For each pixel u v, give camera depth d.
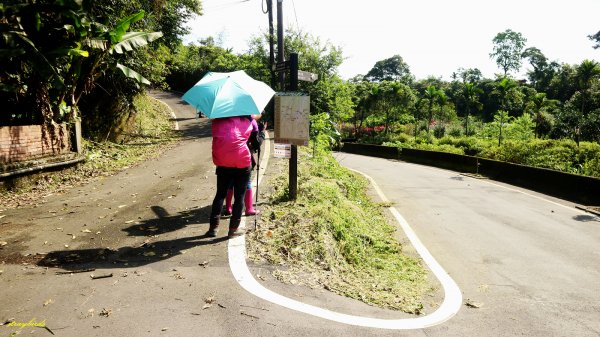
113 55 14.05
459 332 3.33
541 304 4.29
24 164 8.29
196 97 4.43
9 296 3.34
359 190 11.62
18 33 8.45
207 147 14.16
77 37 10.05
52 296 3.34
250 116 4.66
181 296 3.39
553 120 38.00
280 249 4.47
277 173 8.49
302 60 21.98
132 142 16.25
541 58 80.88
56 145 9.79
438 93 48.22
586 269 5.66
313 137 13.10
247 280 3.73
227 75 4.64
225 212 5.71
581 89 39.25
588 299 4.49
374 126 51.41
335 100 21.83
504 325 3.62
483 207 10.52
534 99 38.97
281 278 3.84
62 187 8.09
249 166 4.63
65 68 10.69
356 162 25.64
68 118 10.52
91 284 3.57
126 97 16.84
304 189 6.84
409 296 4.12
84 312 3.10
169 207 6.12
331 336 2.92
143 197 6.81
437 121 51.69
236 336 2.84
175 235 4.87
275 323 3.04
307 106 5.68
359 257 5.16
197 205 6.21
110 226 5.23
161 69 18.75
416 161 27.88
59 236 4.86
